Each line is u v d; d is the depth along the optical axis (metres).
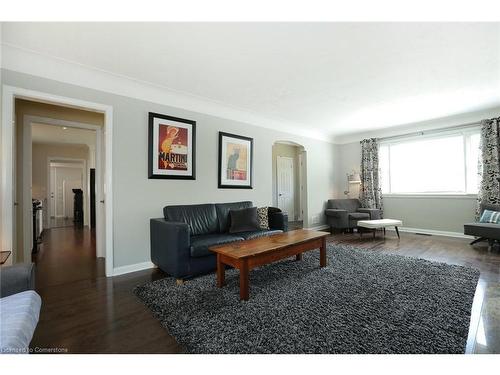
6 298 1.25
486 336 1.53
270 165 4.75
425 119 4.85
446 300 2.02
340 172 6.55
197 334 1.59
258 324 1.69
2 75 2.25
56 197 8.75
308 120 4.87
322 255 2.94
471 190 4.69
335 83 3.13
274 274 2.69
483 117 4.43
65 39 2.15
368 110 4.25
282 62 2.59
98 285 2.52
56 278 2.73
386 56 2.49
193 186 3.60
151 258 3.05
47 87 2.48
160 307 1.96
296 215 7.43
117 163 2.92
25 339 1.02
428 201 5.18
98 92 2.80
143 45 2.25
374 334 1.56
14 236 2.87
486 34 2.12
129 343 1.52
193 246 2.54
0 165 2.22
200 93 3.44
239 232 3.29
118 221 2.90
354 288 2.29
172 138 3.36
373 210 5.36
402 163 5.62
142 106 3.13
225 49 2.33
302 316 1.79
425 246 4.00
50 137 5.99
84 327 1.72
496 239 3.55
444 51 2.40
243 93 3.45
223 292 2.24
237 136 4.14
